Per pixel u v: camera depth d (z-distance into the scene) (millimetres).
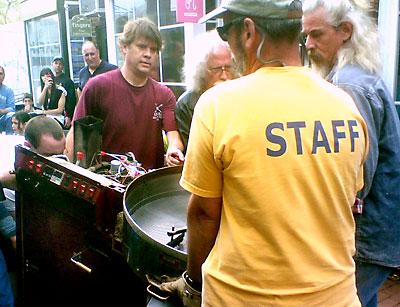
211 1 4531
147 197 1745
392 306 2717
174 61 5379
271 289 975
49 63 9156
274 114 967
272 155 948
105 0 6602
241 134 952
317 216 990
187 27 5023
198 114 1015
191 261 1135
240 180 957
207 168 999
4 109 6133
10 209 2523
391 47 3232
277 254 963
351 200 1046
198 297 1161
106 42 6820
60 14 7812
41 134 1956
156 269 1329
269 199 948
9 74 10828
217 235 1065
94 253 1741
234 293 998
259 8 999
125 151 2418
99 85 2338
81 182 1725
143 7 5840
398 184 1533
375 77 1508
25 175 1965
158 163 2557
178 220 1670
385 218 1538
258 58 1034
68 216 1803
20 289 2148
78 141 2051
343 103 1045
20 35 10375
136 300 1680
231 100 981
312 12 1519
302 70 1039
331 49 1543
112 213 1651
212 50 2207
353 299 1067
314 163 970
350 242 1061
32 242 2021
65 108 6355
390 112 1501
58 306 1969
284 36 1012
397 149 1518
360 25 1501
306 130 975
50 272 1960
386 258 1567
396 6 3174
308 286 979
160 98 2498
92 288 1794
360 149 1040
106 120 2379
